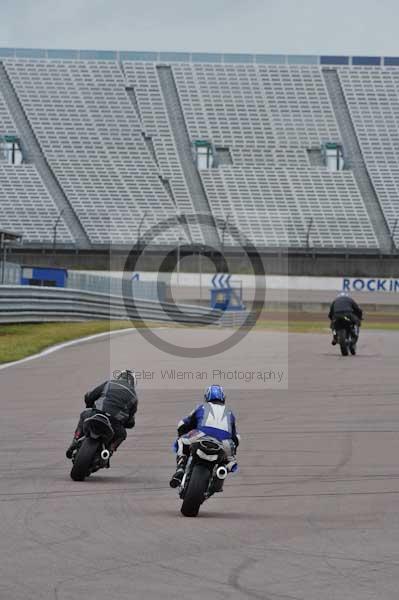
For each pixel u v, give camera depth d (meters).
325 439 47.03
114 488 34.84
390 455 42.56
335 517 29.95
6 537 26.05
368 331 161.12
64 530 27.27
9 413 54.34
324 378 75.44
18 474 37.22
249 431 49.62
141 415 55.69
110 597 20.19
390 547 25.61
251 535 27.12
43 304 120.75
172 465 40.38
